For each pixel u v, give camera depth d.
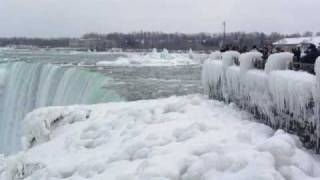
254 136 10.45
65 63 59.41
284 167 7.87
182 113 15.14
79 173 11.06
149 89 32.56
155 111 15.84
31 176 12.52
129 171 9.55
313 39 23.47
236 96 16.02
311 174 7.94
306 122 10.09
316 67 9.30
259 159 7.85
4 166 16.14
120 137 13.78
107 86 31.56
